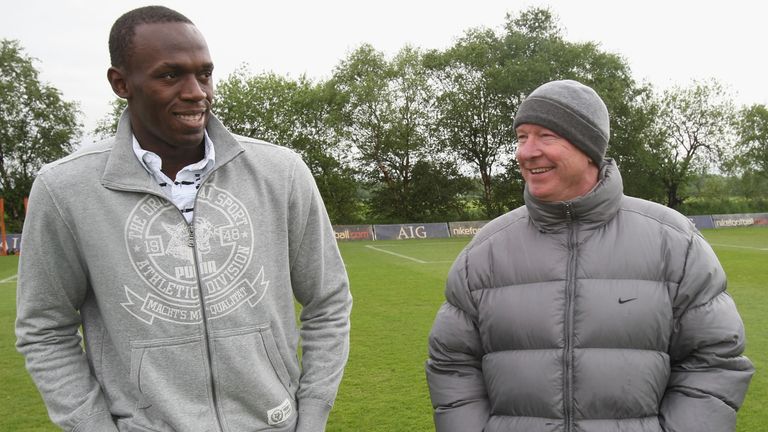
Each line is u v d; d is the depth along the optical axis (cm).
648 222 221
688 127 3762
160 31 184
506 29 3653
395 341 798
